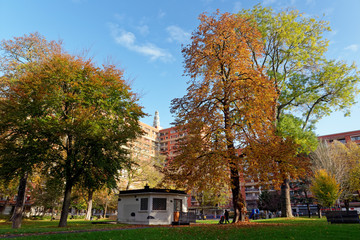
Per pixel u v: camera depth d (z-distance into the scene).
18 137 21.45
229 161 16.77
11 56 27.84
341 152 47.31
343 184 41.62
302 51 28.98
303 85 29.58
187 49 22.06
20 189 24.55
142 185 47.47
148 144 114.88
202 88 20.09
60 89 23.03
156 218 25.50
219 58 20.50
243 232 12.54
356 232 10.58
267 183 17.20
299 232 11.35
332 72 28.31
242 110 18.39
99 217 56.06
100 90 24.58
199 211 76.19
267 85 18.77
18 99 21.92
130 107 27.34
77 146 21.50
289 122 26.23
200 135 18.53
